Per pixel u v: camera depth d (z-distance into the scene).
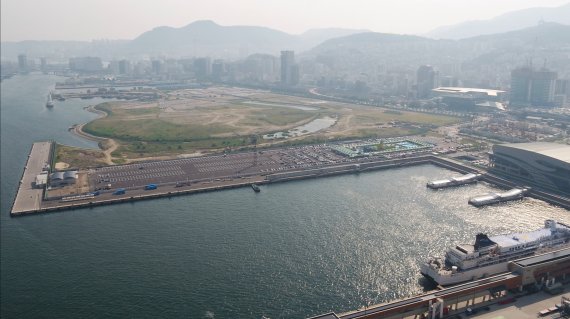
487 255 190.50
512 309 164.50
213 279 190.62
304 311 169.62
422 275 193.38
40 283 189.00
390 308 156.88
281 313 168.38
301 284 186.88
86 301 176.25
